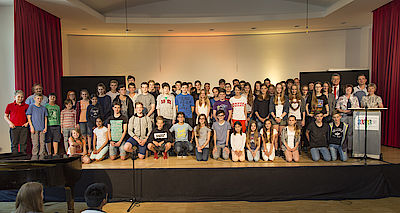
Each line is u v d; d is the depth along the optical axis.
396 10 5.38
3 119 5.14
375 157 4.39
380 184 3.97
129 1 6.85
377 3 5.70
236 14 7.43
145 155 4.94
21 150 4.78
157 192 3.98
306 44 8.50
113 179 4.00
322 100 5.00
